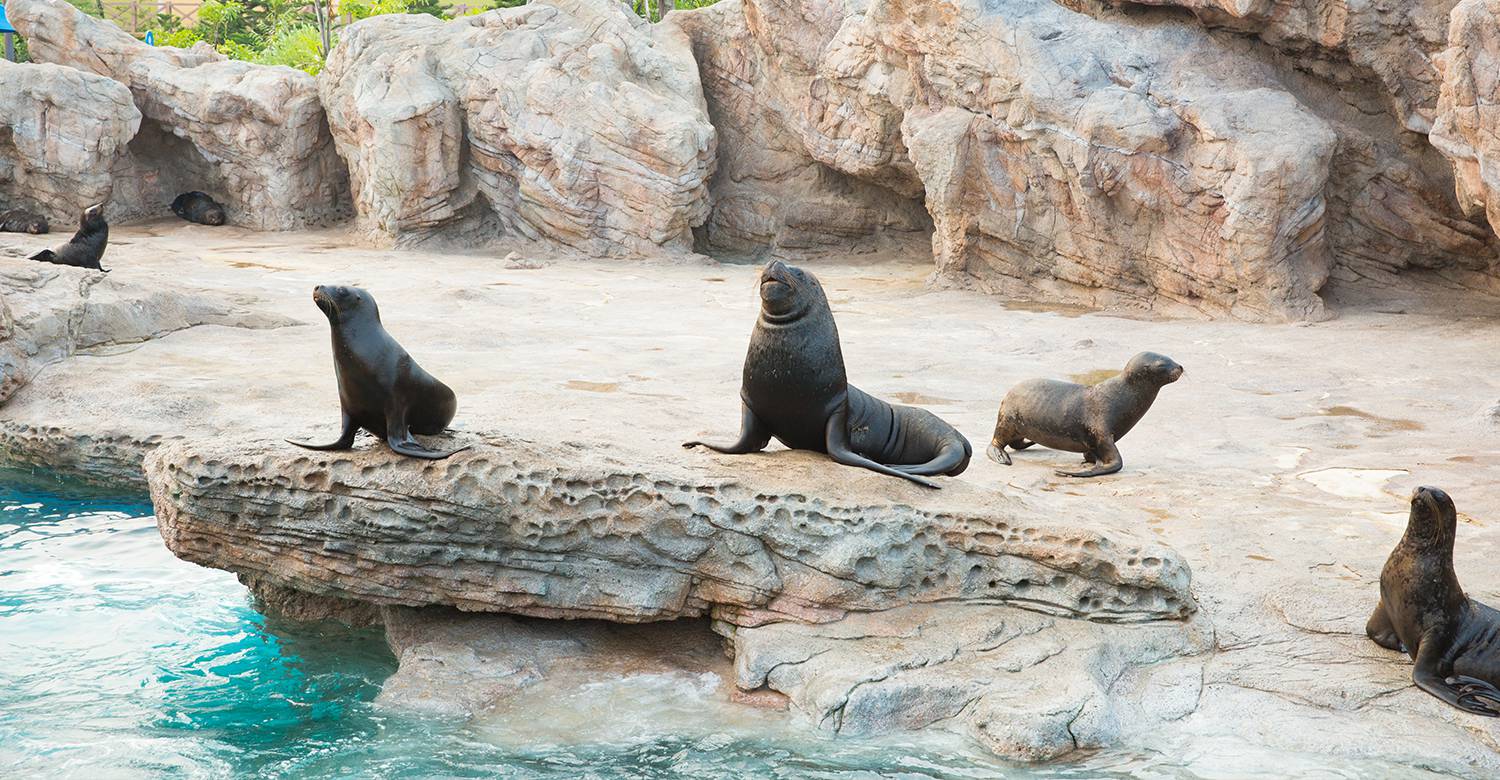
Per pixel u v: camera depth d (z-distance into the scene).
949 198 23.12
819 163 29.45
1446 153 17.53
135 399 12.90
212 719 7.30
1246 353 17.09
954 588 7.82
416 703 7.33
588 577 7.95
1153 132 20.31
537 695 7.41
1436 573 6.84
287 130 30.78
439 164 28.45
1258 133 19.56
